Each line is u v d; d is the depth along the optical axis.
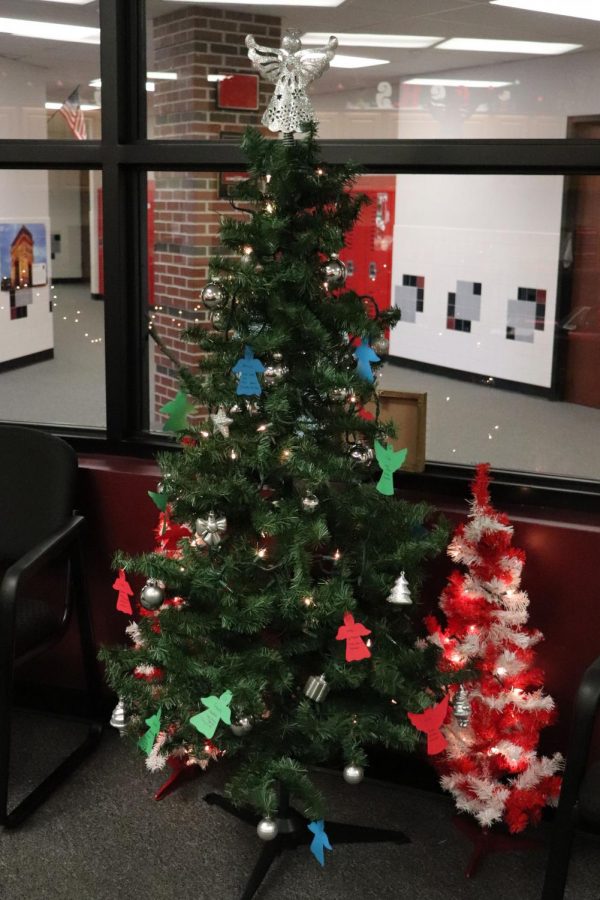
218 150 2.58
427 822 2.49
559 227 2.51
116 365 2.84
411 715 2.06
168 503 2.23
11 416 3.07
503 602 2.30
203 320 2.92
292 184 1.99
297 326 2.01
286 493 2.15
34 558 2.36
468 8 2.44
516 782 2.29
